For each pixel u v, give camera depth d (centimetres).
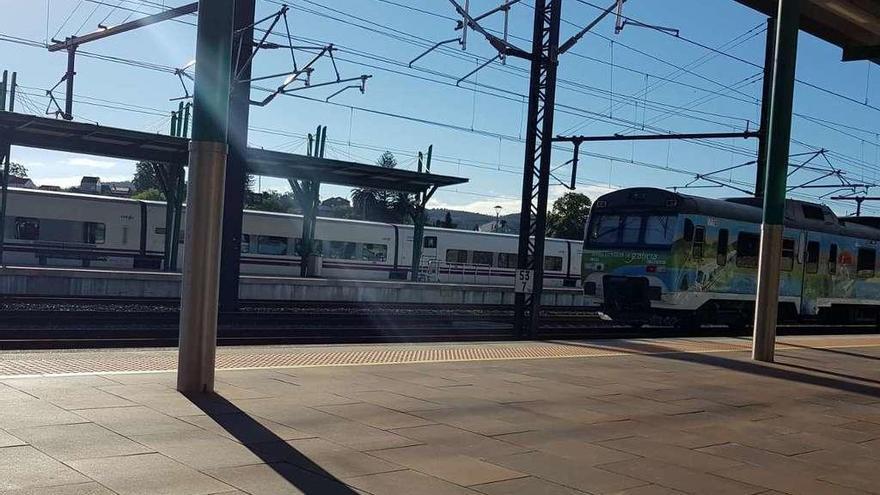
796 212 2247
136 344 1349
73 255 3475
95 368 908
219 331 1553
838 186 3064
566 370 1091
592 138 2333
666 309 1909
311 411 726
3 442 564
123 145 2698
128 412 678
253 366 981
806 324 2684
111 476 501
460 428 693
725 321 2064
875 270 2569
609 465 598
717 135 2291
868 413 888
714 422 787
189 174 795
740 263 2048
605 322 2459
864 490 566
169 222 3341
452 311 2527
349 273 4150
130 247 3591
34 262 3434
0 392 732
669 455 639
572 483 545
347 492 500
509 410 783
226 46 795
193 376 779
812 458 657
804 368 1273
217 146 790
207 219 785
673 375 1105
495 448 632
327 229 4088
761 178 2402
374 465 564
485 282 4569
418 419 720
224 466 539
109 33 2319
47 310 1767
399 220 8444
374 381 907
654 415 802
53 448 555
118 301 2034
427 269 4312
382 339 1591
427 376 966
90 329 1517
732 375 1142
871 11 1756
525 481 545
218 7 789
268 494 486
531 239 1894
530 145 1838
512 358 1200
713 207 1973
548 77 1816
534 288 1822
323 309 2341
